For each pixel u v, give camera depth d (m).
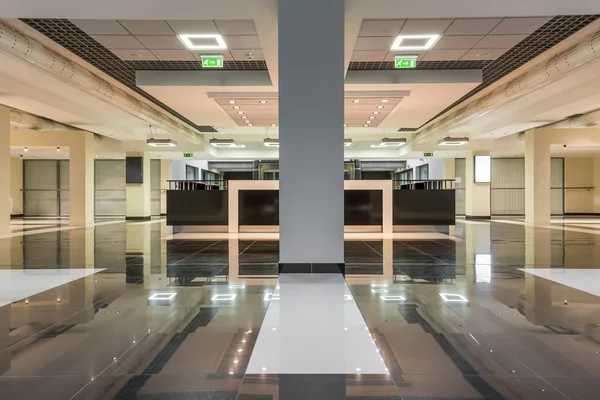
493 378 2.44
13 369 2.57
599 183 24.62
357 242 10.10
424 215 12.16
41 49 7.40
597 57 7.04
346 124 14.54
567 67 7.70
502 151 22.08
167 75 9.60
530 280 5.29
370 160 31.19
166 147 20.44
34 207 25.58
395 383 2.38
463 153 22.78
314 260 5.71
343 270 5.70
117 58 8.77
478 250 8.43
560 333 3.21
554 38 7.63
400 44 7.89
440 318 3.61
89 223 16.39
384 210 12.05
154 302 4.18
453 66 9.25
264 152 24.70
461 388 2.32
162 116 13.95
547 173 16.39
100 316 3.68
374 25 7.07
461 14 6.08
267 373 2.51
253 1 5.78
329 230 5.70
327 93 5.69
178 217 12.40
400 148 24.00
